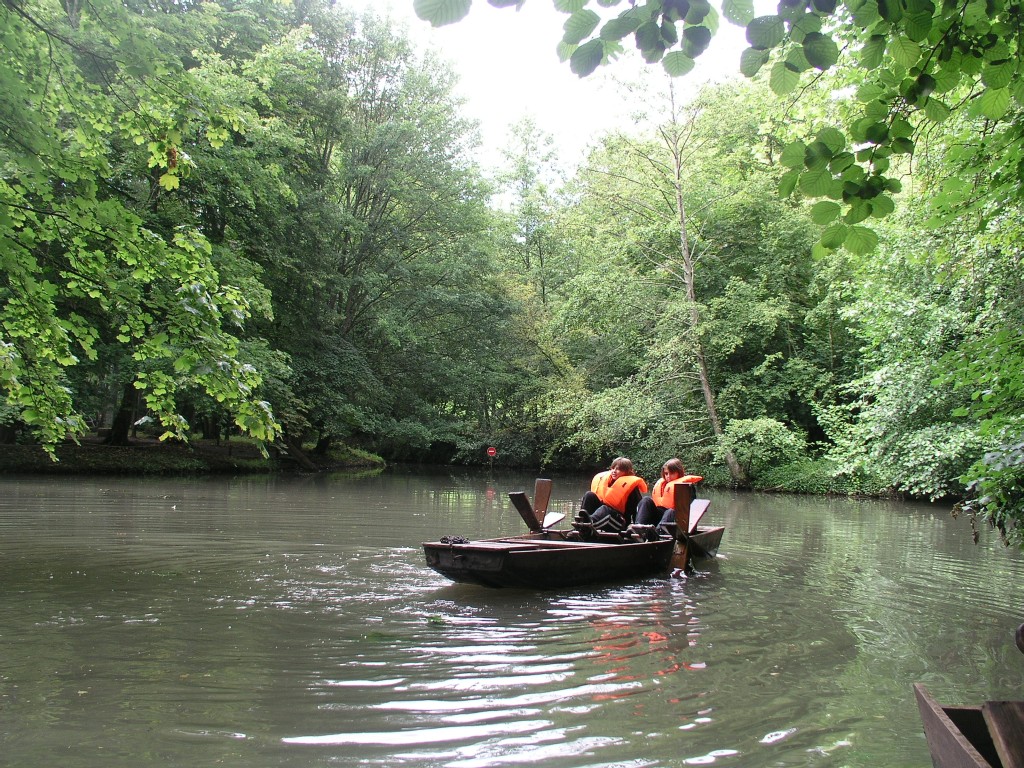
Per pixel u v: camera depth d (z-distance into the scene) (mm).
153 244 5941
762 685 4477
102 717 3689
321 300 23562
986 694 4465
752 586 7555
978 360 5691
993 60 2855
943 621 6227
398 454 37469
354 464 30641
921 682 4633
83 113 6012
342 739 3518
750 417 23391
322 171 24234
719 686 4430
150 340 6043
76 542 8703
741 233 24297
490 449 31781
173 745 3400
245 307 6238
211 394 6098
